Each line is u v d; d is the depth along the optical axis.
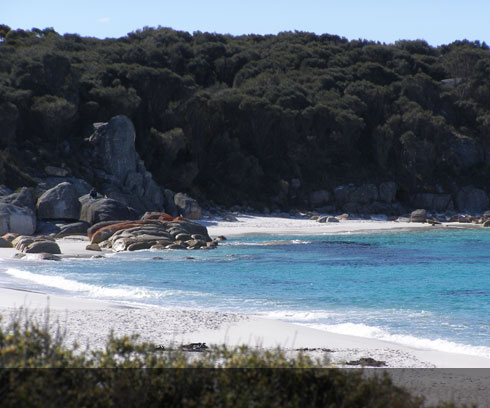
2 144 128.75
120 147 137.12
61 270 57.09
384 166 181.50
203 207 148.62
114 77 163.12
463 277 55.41
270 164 173.12
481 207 180.62
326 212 167.00
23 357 12.19
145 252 77.31
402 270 60.81
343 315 35.56
